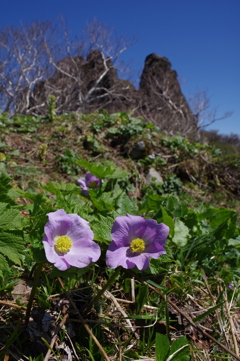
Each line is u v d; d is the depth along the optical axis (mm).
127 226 313
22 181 884
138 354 336
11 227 312
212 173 1399
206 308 421
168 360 300
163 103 5461
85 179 632
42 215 300
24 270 410
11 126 1438
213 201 1235
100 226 358
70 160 1086
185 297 434
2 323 331
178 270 482
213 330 389
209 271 506
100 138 1337
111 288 427
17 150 1091
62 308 358
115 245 312
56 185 506
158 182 1152
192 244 494
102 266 454
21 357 303
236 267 530
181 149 1385
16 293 372
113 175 566
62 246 272
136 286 416
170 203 541
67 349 316
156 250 316
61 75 4910
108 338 349
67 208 349
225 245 550
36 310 344
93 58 5219
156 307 401
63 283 391
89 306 348
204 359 340
